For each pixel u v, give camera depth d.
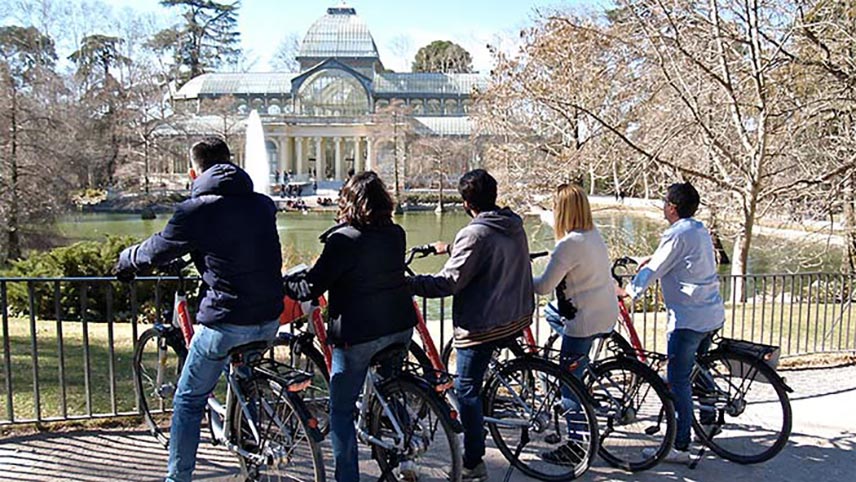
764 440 4.91
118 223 41.25
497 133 24.20
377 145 64.12
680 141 13.38
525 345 4.57
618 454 4.66
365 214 3.63
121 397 5.91
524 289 4.11
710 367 4.76
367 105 76.06
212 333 3.54
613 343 5.34
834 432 5.12
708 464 4.57
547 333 7.48
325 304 4.80
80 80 55.25
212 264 3.48
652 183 17.86
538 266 17.36
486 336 4.02
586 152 15.95
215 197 3.47
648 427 4.88
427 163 58.69
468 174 4.08
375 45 82.38
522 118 21.08
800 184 12.27
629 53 12.71
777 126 11.52
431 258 22.75
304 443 3.62
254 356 3.74
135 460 4.42
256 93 77.31
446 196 54.91
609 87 15.82
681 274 4.46
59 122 27.97
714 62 11.74
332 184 69.88
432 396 3.70
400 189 57.41
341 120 73.19
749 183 11.79
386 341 3.74
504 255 3.97
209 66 87.19
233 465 4.34
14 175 24.95
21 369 6.94
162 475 4.20
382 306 3.68
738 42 11.18
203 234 3.42
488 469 4.48
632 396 4.52
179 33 84.44
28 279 4.80
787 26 10.91
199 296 3.66
